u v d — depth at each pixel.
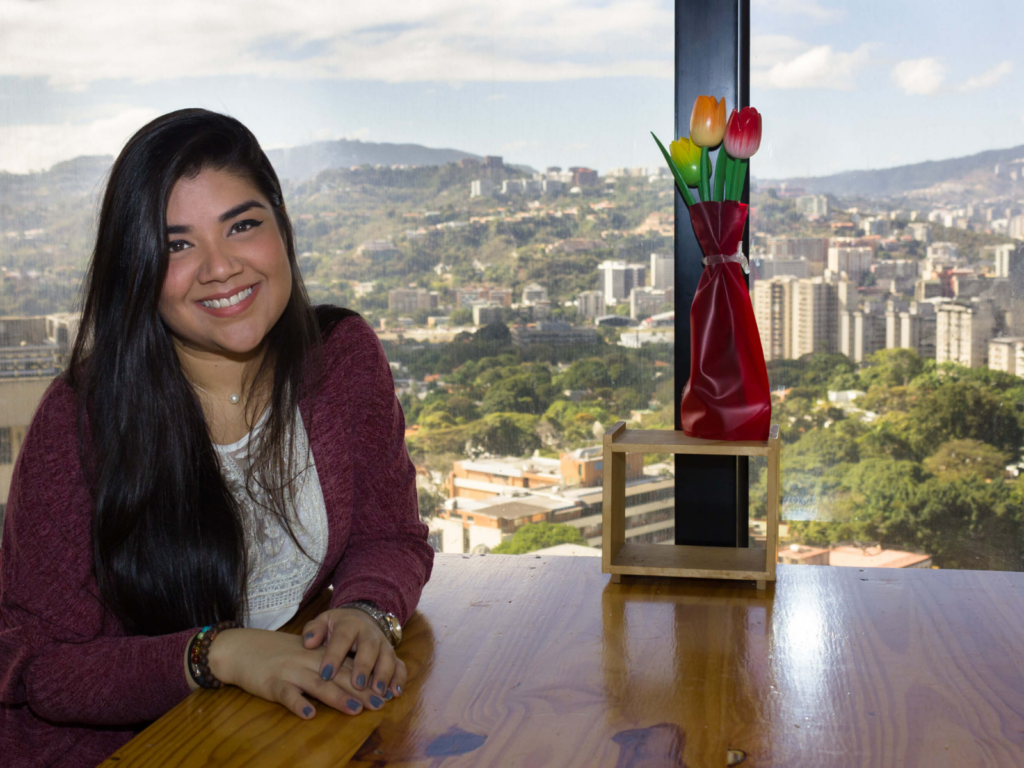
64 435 0.95
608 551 1.18
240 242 0.93
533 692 0.84
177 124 0.92
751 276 1.64
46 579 0.92
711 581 1.18
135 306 0.92
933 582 1.14
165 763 0.72
